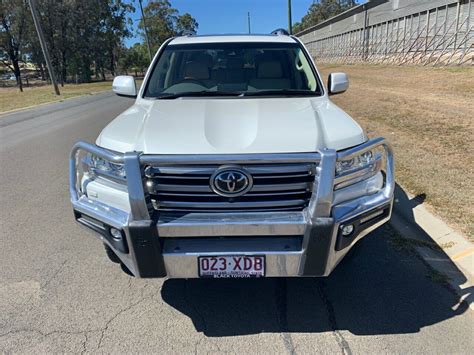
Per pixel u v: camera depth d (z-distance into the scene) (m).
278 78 3.95
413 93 12.53
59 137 9.82
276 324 2.85
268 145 2.57
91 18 59.75
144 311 3.01
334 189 2.62
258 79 3.95
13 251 3.94
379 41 34.69
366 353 2.54
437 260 3.56
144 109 3.42
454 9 23.39
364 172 2.76
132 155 2.47
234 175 2.47
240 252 2.56
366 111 10.09
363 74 21.16
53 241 4.14
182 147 2.57
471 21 21.70
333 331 2.75
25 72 80.88
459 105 9.77
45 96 24.84
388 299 3.07
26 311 3.01
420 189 4.78
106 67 72.25
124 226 2.56
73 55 59.91
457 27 22.80
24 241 4.14
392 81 16.55
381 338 2.66
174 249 2.60
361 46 38.72
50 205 5.15
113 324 2.86
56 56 59.22
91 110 15.53
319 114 3.12
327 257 2.59
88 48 60.72
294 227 2.50
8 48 56.72
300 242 2.60
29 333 2.78
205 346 2.64
